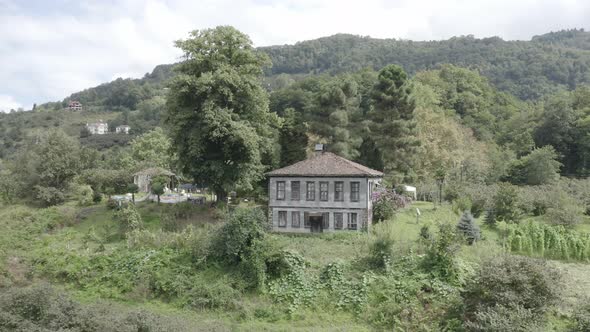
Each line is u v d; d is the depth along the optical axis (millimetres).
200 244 29688
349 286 25500
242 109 47312
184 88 43906
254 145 43062
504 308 19625
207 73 44469
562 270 28906
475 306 21375
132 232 35438
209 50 47906
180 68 47688
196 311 25375
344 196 39812
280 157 57625
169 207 46875
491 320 18938
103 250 32812
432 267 25516
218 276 27844
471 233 32844
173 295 26875
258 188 53625
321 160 42438
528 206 44938
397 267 26391
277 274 27250
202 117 43656
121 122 172750
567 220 40219
